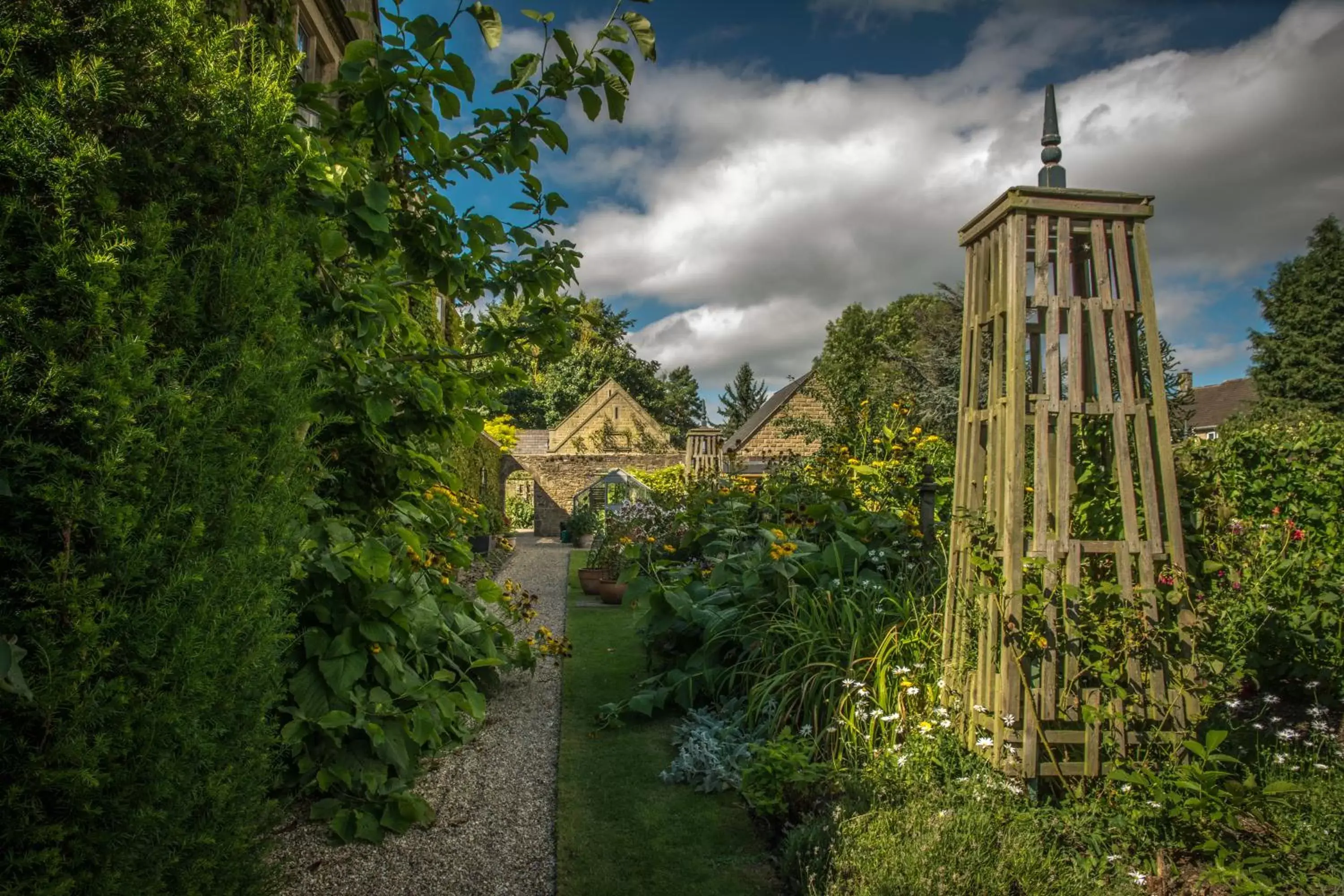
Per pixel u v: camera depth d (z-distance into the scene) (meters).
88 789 1.31
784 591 4.31
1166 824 2.29
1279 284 24.27
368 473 3.46
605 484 20.31
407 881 2.49
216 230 1.80
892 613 3.84
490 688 4.73
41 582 1.28
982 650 2.75
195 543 1.52
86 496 1.32
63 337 1.30
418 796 3.18
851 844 2.22
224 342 1.69
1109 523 2.85
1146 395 2.73
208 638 1.55
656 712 4.34
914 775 2.67
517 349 3.62
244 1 3.42
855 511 5.30
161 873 1.52
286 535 1.97
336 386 2.99
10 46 1.36
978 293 3.04
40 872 1.30
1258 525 4.16
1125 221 2.71
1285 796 2.26
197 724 1.56
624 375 47.56
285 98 2.07
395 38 2.51
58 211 1.34
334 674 2.84
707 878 2.50
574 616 7.92
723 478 9.77
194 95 1.73
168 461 1.49
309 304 2.71
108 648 1.34
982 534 2.74
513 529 22.88
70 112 1.43
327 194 2.56
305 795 2.94
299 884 2.42
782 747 2.97
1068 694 2.55
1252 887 1.97
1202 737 2.63
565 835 2.83
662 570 5.82
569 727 4.12
